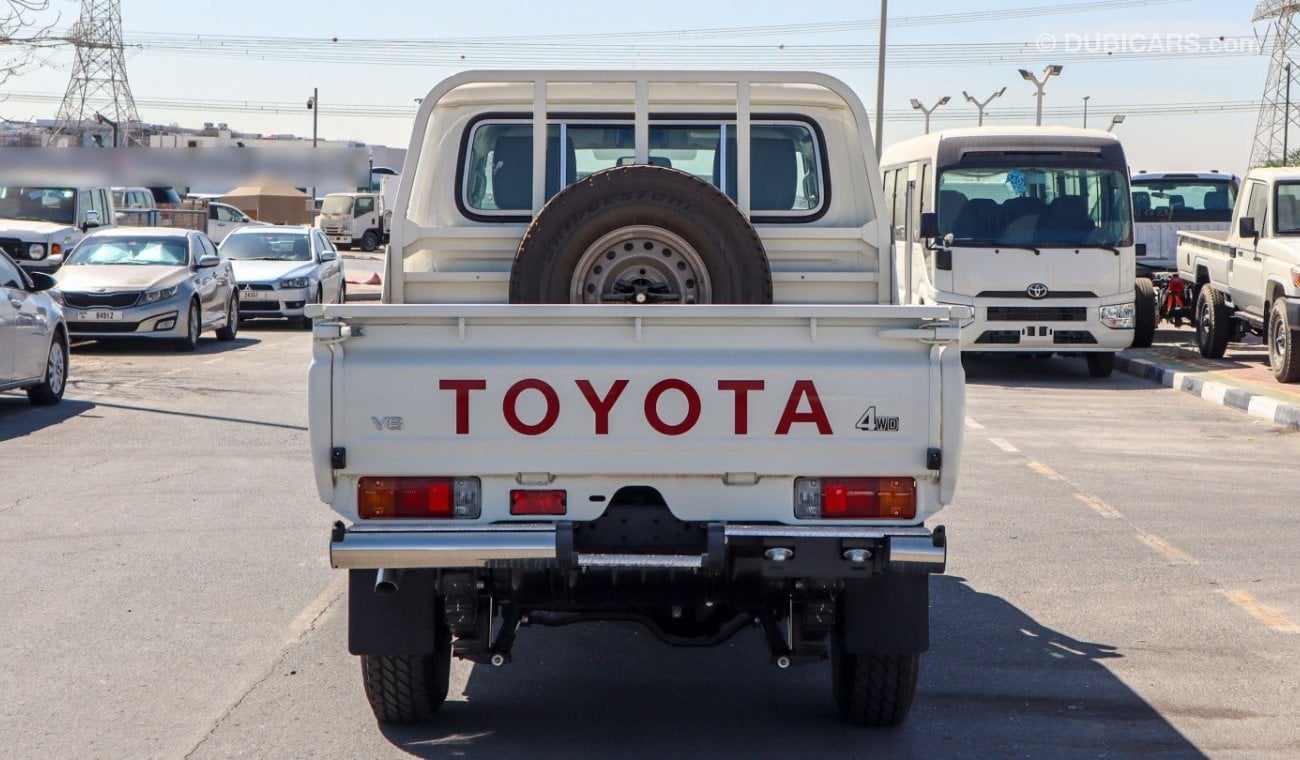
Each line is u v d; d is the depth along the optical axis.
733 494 5.21
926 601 5.55
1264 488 11.41
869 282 7.20
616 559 5.08
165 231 23.09
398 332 5.14
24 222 27.44
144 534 9.37
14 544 9.07
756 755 5.60
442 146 7.30
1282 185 19.28
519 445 5.13
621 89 7.36
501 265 7.16
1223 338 21.14
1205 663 6.82
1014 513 10.30
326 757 5.53
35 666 6.64
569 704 6.28
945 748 5.68
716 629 5.75
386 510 5.16
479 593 5.46
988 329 19.17
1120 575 8.53
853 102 7.07
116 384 17.53
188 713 6.02
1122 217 19.30
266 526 9.63
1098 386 19.17
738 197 7.21
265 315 25.88
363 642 5.48
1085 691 6.39
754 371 5.12
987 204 19.33
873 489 5.18
